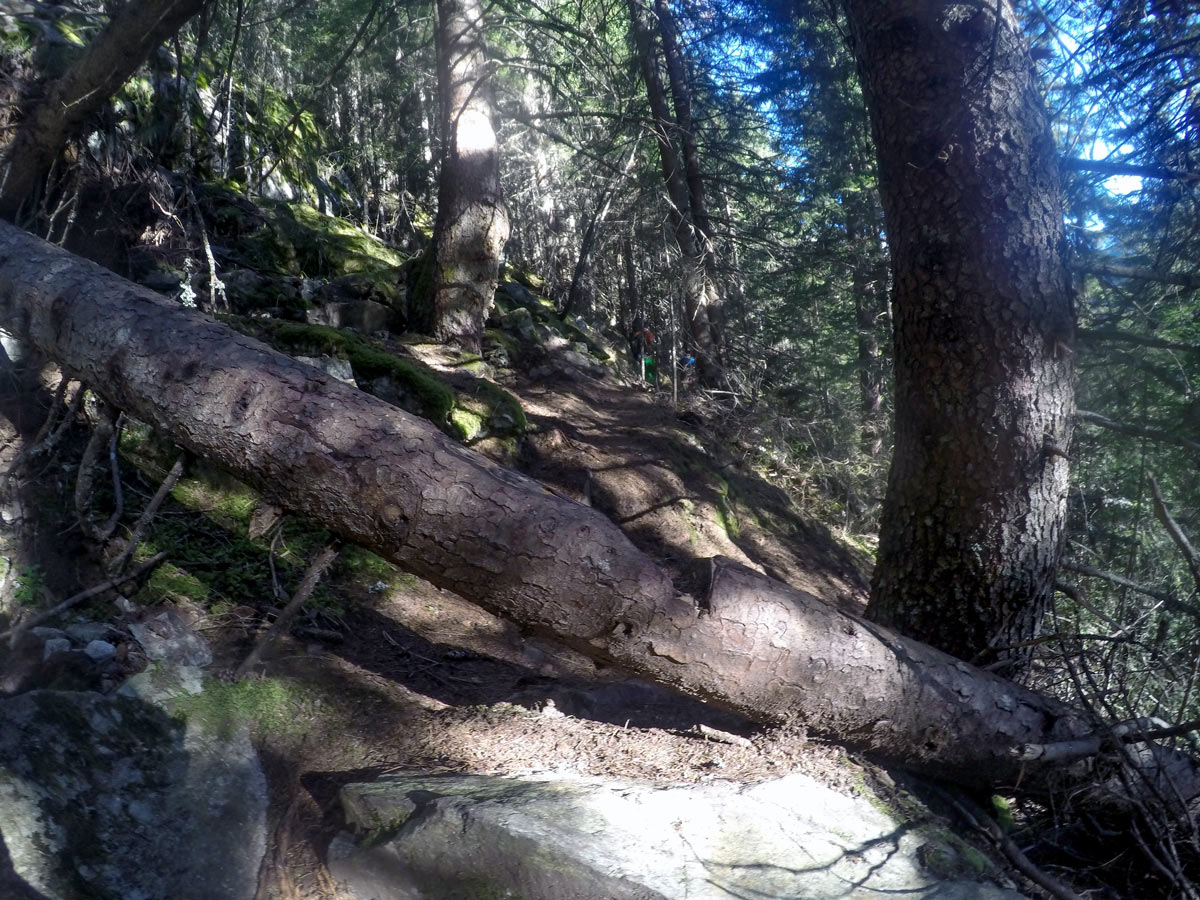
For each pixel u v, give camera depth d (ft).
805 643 12.04
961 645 14.69
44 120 18.08
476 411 24.06
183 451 13.09
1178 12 15.78
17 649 11.80
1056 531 14.60
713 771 12.15
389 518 11.43
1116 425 16.89
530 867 9.74
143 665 12.07
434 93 43.14
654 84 42.45
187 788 10.55
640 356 44.62
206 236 23.32
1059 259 14.37
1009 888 11.26
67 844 9.24
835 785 12.26
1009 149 13.99
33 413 16.48
